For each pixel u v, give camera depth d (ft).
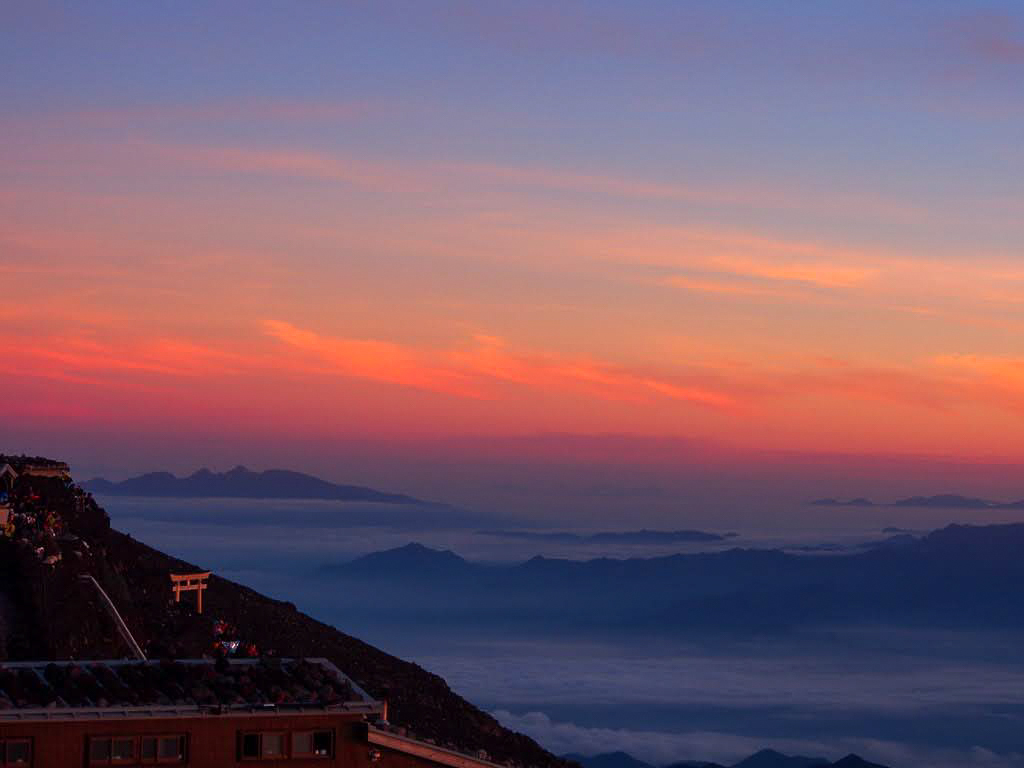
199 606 338.13
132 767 150.51
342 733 160.45
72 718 148.05
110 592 291.58
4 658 231.71
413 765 163.94
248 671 165.58
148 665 164.55
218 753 154.51
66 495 352.08
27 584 257.75
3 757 145.48
